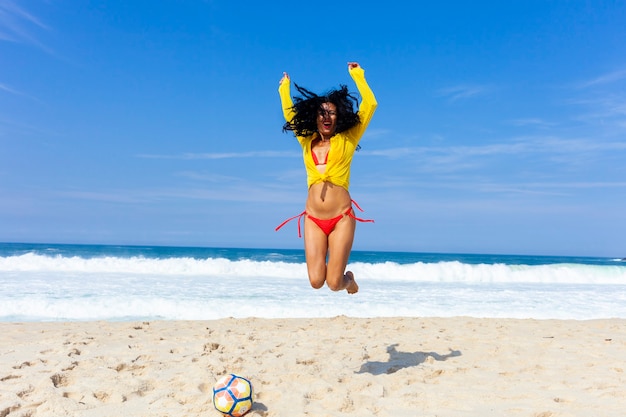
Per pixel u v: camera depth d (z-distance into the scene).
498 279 22.83
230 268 22.08
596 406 4.61
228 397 4.22
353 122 4.96
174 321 9.63
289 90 5.34
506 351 7.25
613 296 16.80
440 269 23.05
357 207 5.21
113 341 7.38
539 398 4.86
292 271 21.91
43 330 8.20
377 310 12.49
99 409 4.39
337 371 5.78
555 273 23.52
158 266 21.98
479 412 4.43
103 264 21.94
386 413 4.40
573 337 8.46
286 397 4.76
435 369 6.00
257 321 9.84
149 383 5.13
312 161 5.05
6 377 5.16
